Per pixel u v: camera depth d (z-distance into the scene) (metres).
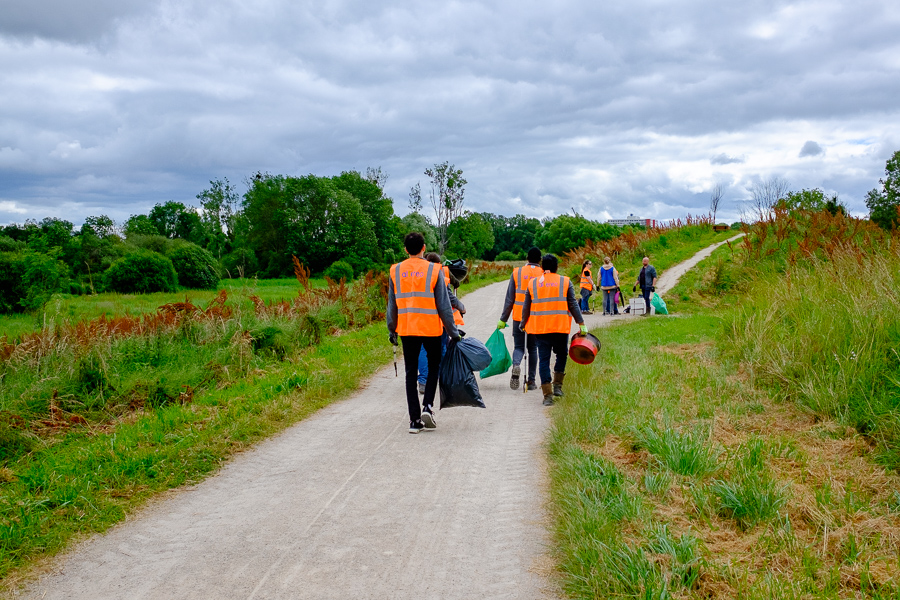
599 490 4.25
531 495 4.55
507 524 4.07
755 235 25.58
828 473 4.58
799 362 6.77
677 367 8.34
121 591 3.36
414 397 6.27
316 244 62.50
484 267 39.78
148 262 35.75
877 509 4.02
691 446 4.77
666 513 3.98
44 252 18.66
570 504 4.07
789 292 9.33
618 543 3.44
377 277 18.81
